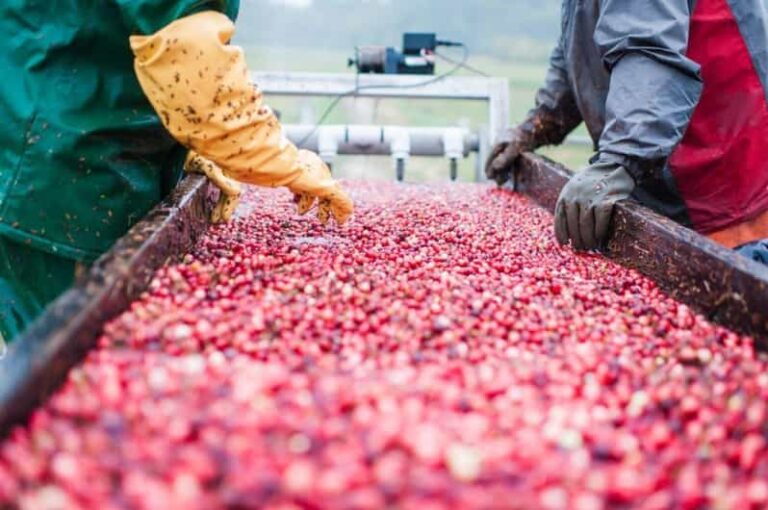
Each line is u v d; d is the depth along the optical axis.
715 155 3.16
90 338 1.55
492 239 2.95
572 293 2.19
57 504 1.03
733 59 3.05
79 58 2.30
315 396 1.32
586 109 3.38
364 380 1.44
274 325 1.76
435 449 1.15
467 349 1.70
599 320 1.98
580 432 1.30
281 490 1.06
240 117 2.20
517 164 4.16
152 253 2.00
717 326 2.01
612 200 2.71
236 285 2.04
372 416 1.25
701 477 1.22
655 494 1.16
